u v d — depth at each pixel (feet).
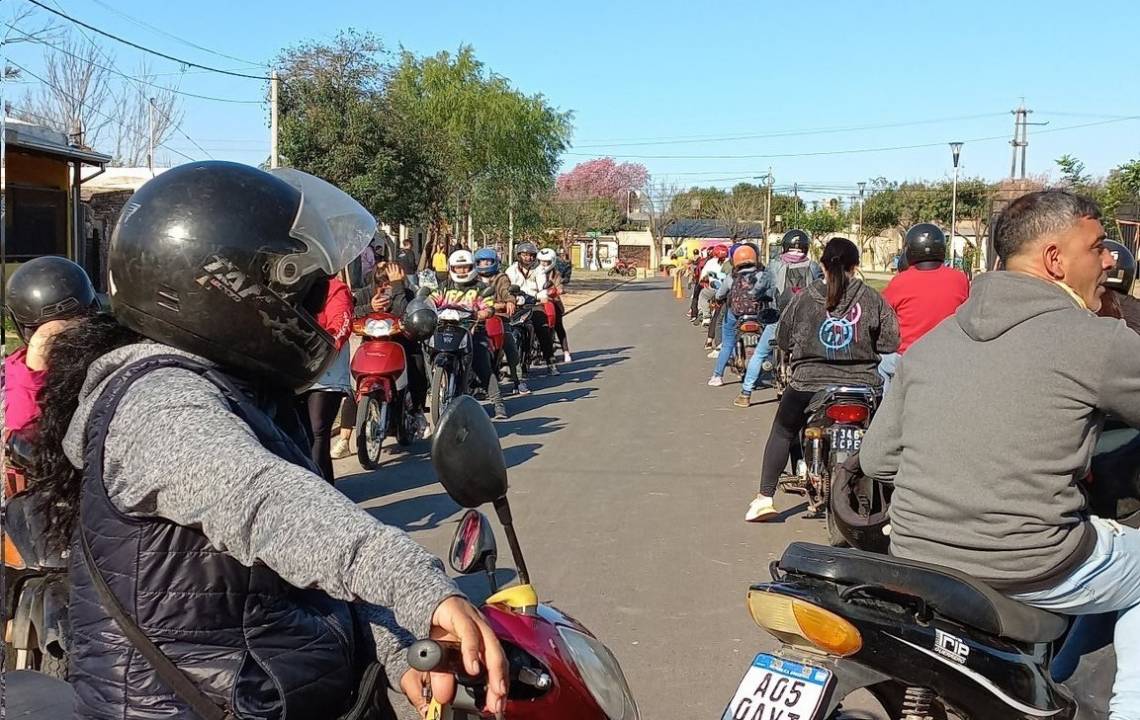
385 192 78.69
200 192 6.58
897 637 8.96
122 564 6.00
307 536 5.60
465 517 7.78
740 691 9.07
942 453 9.60
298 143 76.95
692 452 30.27
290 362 6.93
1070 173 91.81
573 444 31.60
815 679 8.77
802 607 8.86
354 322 29.01
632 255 274.57
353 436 29.86
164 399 6.07
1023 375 9.30
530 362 48.39
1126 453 11.12
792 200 267.80
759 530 21.83
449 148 107.14
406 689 7.14
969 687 9.14
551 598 17.62
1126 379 9.05
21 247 67.10
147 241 6.46
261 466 5.81
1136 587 9.73
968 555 9.48
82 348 6.79
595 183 267.39
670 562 19.61
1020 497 9.30
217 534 5.76
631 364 54.03
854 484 18.08
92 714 6.12
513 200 124.16
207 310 6.49
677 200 286.66
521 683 6.72
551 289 51.37
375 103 80.28
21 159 67.15
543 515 23.09
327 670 6.45
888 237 203.92
